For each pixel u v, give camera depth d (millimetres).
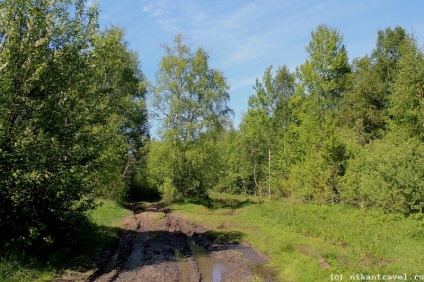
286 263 12883
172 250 15273
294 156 34781
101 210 22750
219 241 17219
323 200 25828
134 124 37219
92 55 12555
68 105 12125
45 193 11086
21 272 9422
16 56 10680
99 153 13289
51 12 11664
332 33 34438
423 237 14602
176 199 32969
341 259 11961
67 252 12219
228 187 58969
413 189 17922
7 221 10680
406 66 22984
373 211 19609
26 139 10344
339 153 26359
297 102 36812
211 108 33719
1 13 10625
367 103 38250
